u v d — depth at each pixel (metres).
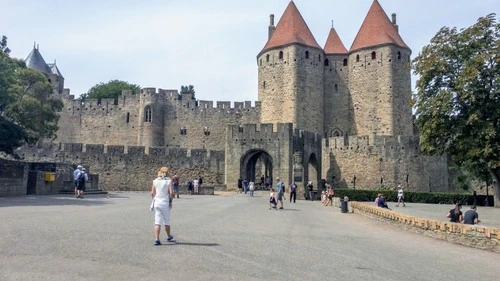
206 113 73.75
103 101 75.88
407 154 55.12
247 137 47.16
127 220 15.45
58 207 19.78
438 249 12.88
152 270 8.02
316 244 12.46
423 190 54.47
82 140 75.44
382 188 54.53
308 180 51.47
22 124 46.12
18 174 28.05
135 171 49.88
